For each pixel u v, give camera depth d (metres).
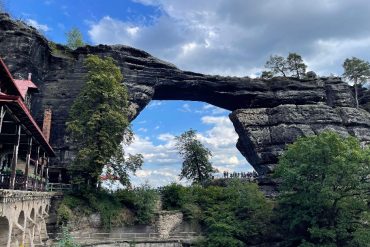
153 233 38.88
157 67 59.78
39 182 30.00
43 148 32.06
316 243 36.28
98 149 39.97
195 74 62.09
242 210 41.47
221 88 64.00
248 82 64.75
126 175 41.53
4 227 18.12
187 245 37.59
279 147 59.53
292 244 39.22
